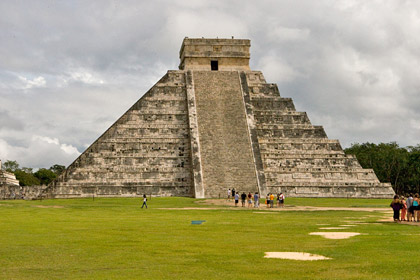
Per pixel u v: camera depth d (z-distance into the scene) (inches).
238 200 2207.2
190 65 3262.8
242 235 947.3
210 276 584.7
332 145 2923.2
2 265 653.9
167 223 1201.4
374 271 597.0
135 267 637.9
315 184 2726.4
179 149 2829.7
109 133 2908.5
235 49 3312.0
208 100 2984.7
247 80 3233.3
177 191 2689.5
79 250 765.9
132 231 1015.6
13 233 974.4
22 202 2255.2
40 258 700.7
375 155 4023.1
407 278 561.0
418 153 3870.6
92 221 1255.5
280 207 1940.2
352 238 872.9
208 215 1497.3
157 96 3095.5
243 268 626.8
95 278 577.9
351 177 2792.8
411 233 938.1
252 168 2635.3
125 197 2596.0
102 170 2728.8
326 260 671.1
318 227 1091.3
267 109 3107.8
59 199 2453.2
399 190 4069.9
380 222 1211.2
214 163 2645.2
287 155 2839.6
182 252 746.2
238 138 2773.1
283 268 623.8
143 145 2824.8
